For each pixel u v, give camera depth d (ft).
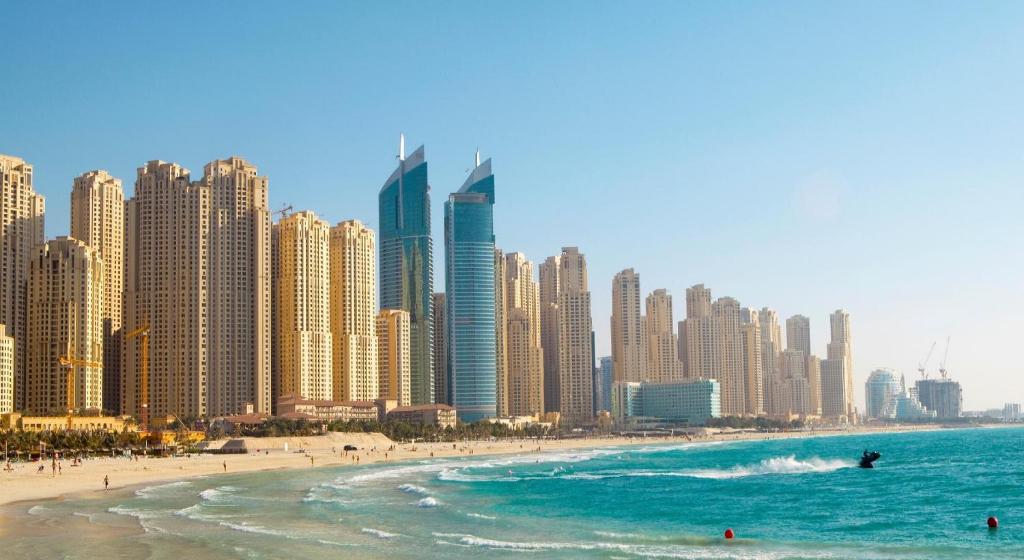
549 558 286.05
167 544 309.63
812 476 646.74
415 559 281.13
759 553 294.25
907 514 405.18
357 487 558.97
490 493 526.16
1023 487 530.27
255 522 372.17
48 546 305.32
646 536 334.03
